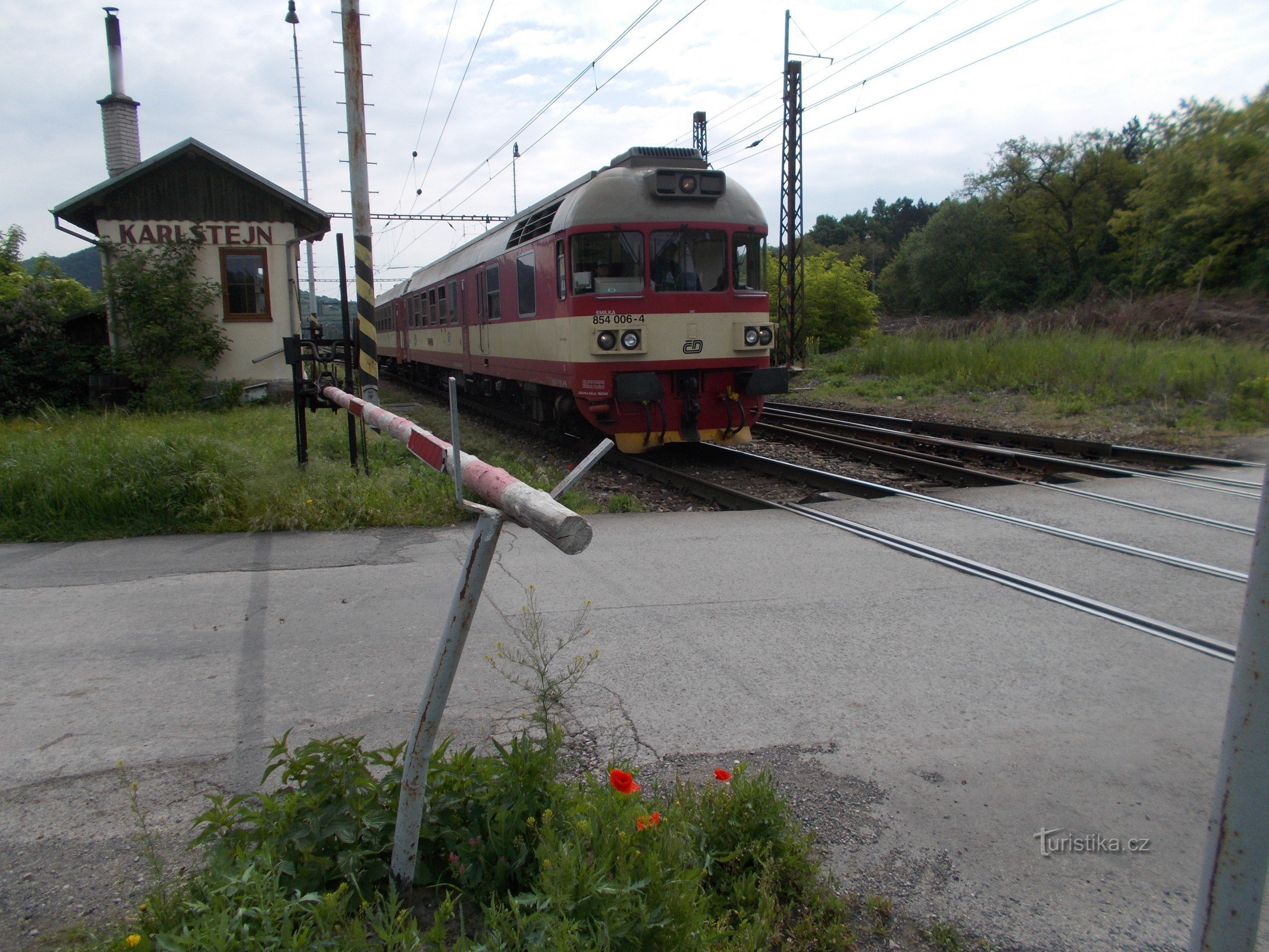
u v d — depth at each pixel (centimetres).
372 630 445
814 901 235
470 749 254
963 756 311
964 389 1797
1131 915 231
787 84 2553
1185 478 844
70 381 1534
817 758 311
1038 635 426
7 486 673
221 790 290
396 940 183
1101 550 578
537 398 1238
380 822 227
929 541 607
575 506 760
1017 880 246
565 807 241
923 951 221
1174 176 3234
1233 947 165
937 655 403
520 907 211
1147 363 1568
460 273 1597
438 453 230
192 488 695
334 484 747
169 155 1545
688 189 1002
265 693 368
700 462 1084
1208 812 276
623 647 416
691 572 544
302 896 204
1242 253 2880
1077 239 4956
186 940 181
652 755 313
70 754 316
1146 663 391
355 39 1036
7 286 2528
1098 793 287
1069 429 1245
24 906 231
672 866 215
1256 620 158
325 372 833
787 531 649
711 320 1011
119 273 1520
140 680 383
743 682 375
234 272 1622
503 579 534
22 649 421
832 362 2553
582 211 980
